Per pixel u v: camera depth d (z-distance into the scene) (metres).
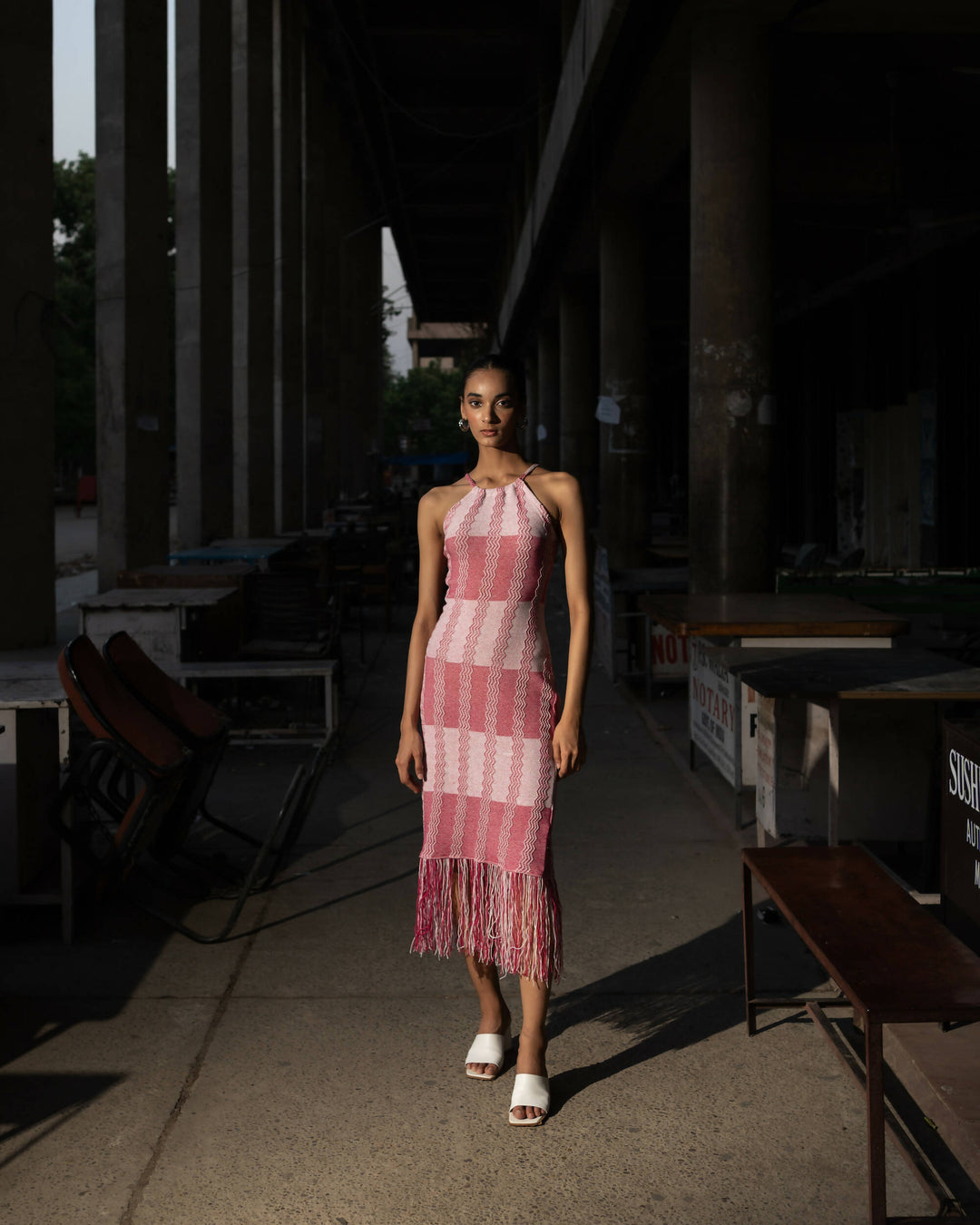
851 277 19.39
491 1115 3.12
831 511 21.30
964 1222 2.50
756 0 8.41
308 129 26.00
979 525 15.08
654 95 10.62
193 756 4.45
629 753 7.42
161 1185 2.80
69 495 60.09
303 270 25.69
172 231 49.88
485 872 3.15
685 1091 3.22
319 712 8.86
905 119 12.99
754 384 8.79
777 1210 2.68
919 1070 2.76
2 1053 3.48
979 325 14.77
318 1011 3.77
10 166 7.04
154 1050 3.50
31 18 7.05
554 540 3.13
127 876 4.36
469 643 3.09
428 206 34.84
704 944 4.29
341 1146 2.96
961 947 2.75
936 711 4.44
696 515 8.99
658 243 18.97
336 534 16.78
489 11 23.11
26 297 7.20
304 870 5.23
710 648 5.00
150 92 11.27
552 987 3.93
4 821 4.34
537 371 38.47
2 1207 2.71
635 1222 2.64
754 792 6.35
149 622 7.28
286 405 21.84
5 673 4.77
